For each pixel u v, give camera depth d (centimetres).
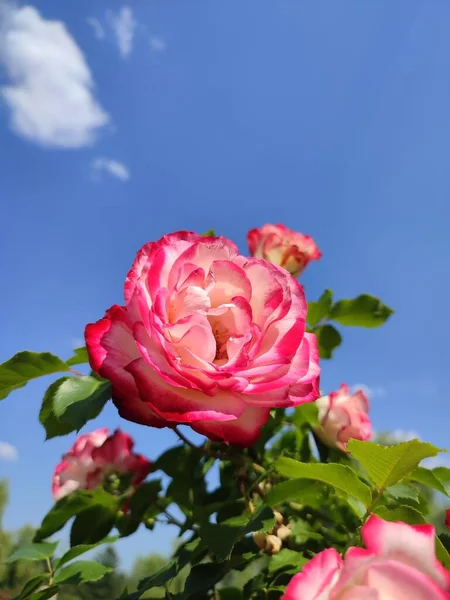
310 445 31
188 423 18
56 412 22
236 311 20
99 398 22
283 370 19
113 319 20
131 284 20
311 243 36
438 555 16
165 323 19
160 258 20
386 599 13
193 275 20
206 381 18
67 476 37
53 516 30
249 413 19
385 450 17
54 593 27
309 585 13
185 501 29
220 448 28
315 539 27
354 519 26
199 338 18
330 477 19
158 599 28
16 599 28
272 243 35
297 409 30
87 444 38
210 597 29
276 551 23
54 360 24
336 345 32
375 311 33
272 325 20
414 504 23
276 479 28
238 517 22
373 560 14
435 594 13
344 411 29
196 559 25
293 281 21
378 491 19
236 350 19
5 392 24
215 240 22
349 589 13
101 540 30
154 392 18
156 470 29
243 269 21
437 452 16
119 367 19
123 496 31
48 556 31
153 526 31
